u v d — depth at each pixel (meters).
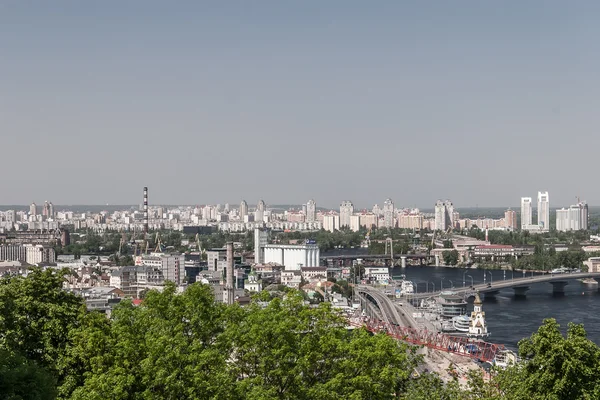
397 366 181.25
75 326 183.25
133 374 154.62
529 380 173.00
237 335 172.62
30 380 141.38
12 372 138.12
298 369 168.62
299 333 181.25
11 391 135.12
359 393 162.75
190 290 181.25
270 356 168.50
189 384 152.00
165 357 153.38
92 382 150.62
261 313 182.75
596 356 171.50
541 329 175.75
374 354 174.12
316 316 185.12
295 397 166.50
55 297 191.38
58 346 179.75
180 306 177.50
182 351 160.50
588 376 166.75
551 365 169.50
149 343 158.88
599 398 163.12
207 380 153.88
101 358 157.88
